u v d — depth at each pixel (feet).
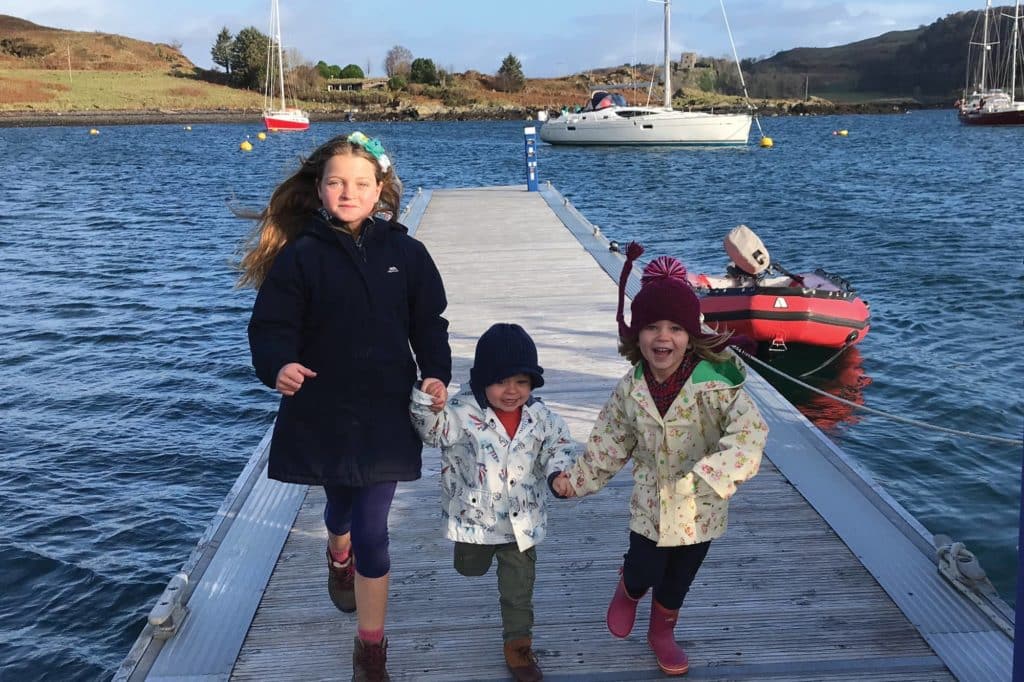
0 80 409.69
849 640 11.55
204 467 26.05
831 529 14.44
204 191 103.45
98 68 491.72
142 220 76.84
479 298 32.45
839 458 16.92
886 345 35.78
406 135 264.11
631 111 173.58
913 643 11.46
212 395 31.96
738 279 33.81
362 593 10.43
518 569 10.77
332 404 10.11
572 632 11.95
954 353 34.58
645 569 10.43
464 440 10.50
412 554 14.11
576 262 38.45
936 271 50.44
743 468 9.63
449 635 11.92
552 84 512.22
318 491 16.28
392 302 10.25
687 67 449.06
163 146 209.97
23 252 60.49
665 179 113.39
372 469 10.09
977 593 12.28
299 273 10.01
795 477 16.31
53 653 17.49
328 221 10.22
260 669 11.25
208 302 45.70
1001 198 85.97
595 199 91.35
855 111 455.63
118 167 143.74
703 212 80.18
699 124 167.53
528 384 10.27
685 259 57.62
